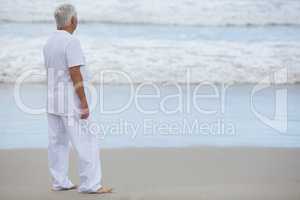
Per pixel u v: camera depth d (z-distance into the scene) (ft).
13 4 134.82
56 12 51.19
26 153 68.23
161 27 138.10
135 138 75.92
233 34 137.08
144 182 57.16
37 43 128.88
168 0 137.69
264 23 140.56
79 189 52.44
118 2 137.59
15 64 121.60
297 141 75.05
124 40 129.59
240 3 140.56
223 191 53.31
